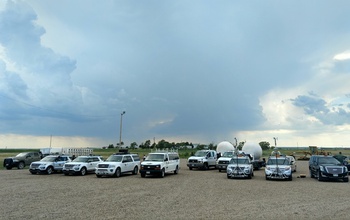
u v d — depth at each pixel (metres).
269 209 11.95
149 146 112.25
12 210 11.54
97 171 25.38
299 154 76.12
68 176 26.58
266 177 23.62
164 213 11.12
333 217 10.66
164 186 19.31
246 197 14.93
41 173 28.69
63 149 45.34
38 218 10.23
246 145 37.62
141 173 25.39
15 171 31.70
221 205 12.75
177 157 29.92
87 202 13.34
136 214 10.92
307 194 16.06
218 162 31.97
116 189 17.78
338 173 22.38
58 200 13.84
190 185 19.92
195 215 10.82
